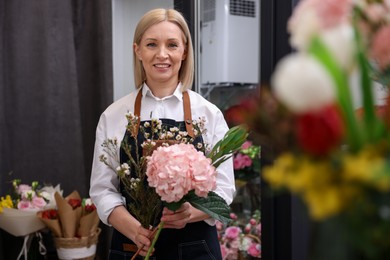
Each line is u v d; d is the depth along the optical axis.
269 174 0.55
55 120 3.05
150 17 1.78
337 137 0.51
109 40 3.09
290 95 0.49
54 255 2.99
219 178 1.75
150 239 1.50
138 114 1.83
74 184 3.09
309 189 0.52
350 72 0.56
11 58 2.96
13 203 2.74
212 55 3.01
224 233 2.71
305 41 0.57
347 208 0.51
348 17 0.60
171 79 1.85
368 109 0.55
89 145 3.19
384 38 0.60
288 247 2.22
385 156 0.52
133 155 1.75
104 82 3.10
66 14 3.05
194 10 2.80
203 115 1.83
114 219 1.68
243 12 3.15
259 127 0.57
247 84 3.18
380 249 0.52
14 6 2.95
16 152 2.97
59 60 3.04
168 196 1.31
